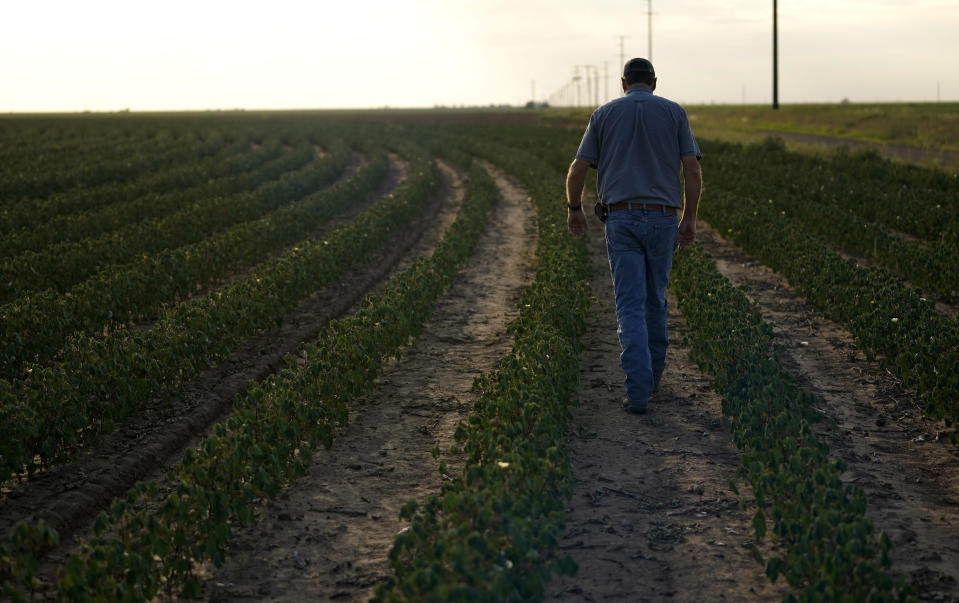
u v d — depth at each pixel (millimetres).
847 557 3102
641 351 5766
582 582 3766
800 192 19469
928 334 6371
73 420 5180
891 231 15625
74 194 20969
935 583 3652
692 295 8102
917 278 10133
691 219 5762
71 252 11484
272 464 4637
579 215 5996
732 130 51000
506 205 21141
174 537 3744
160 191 24297
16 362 7098
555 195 18141
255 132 55750
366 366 6438
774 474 3963
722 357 6293
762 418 5012
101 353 6266
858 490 3645
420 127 64000
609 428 5688
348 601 3676
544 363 5754
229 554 4145
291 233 14938
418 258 10211
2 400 5188
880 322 6809
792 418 4594
